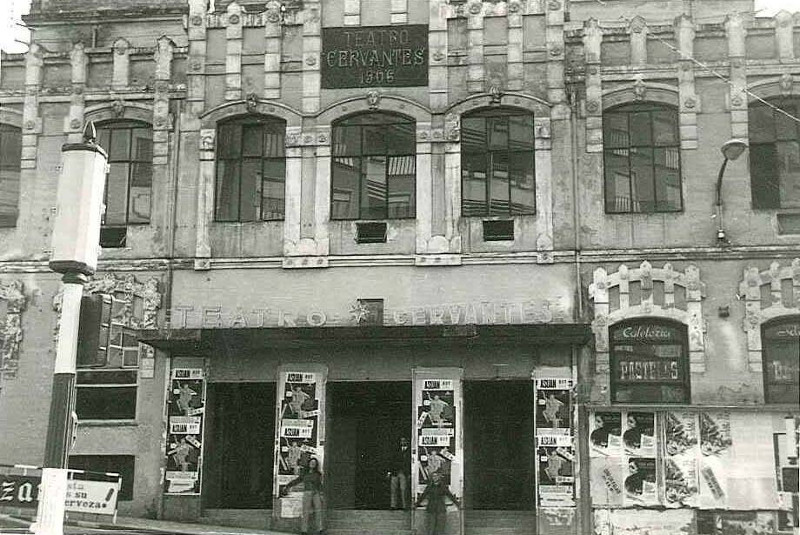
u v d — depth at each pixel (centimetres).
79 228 1026
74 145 1048
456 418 2277
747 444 2156
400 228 2389
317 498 2209
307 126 2461
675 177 2345
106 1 3098
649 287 2284
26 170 2514
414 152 2431
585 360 2270
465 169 2411
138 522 2173
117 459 2355
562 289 2311
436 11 2470
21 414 2394
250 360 2366
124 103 2522
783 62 2341
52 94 2542
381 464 2409
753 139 2336
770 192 2308
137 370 2389
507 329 2142
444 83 2436
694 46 2381
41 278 2458
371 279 2377
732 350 2241
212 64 2514
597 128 2369
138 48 2548
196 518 2295
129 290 2431
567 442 2223
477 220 2366
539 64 2417
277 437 2312
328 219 2412
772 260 2269
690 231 2300
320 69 2481
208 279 2422
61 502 982
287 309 2383
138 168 2511
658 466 2178
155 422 2356
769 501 2127
